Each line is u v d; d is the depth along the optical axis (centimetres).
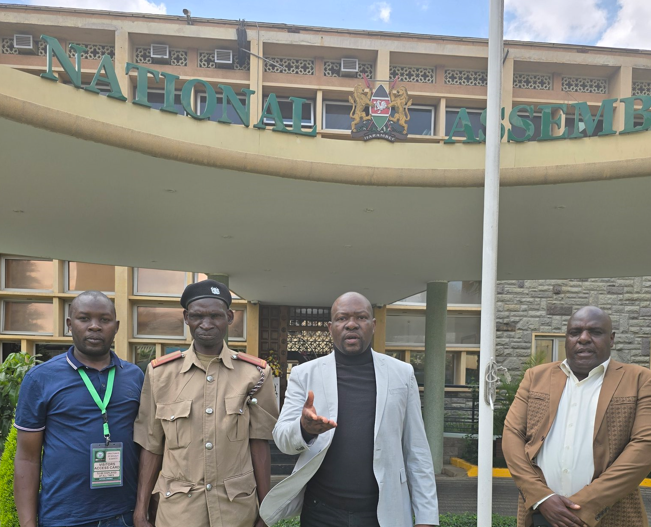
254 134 389
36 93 314
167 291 1095
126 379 223
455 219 487
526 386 237
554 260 655
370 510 196
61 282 1058
